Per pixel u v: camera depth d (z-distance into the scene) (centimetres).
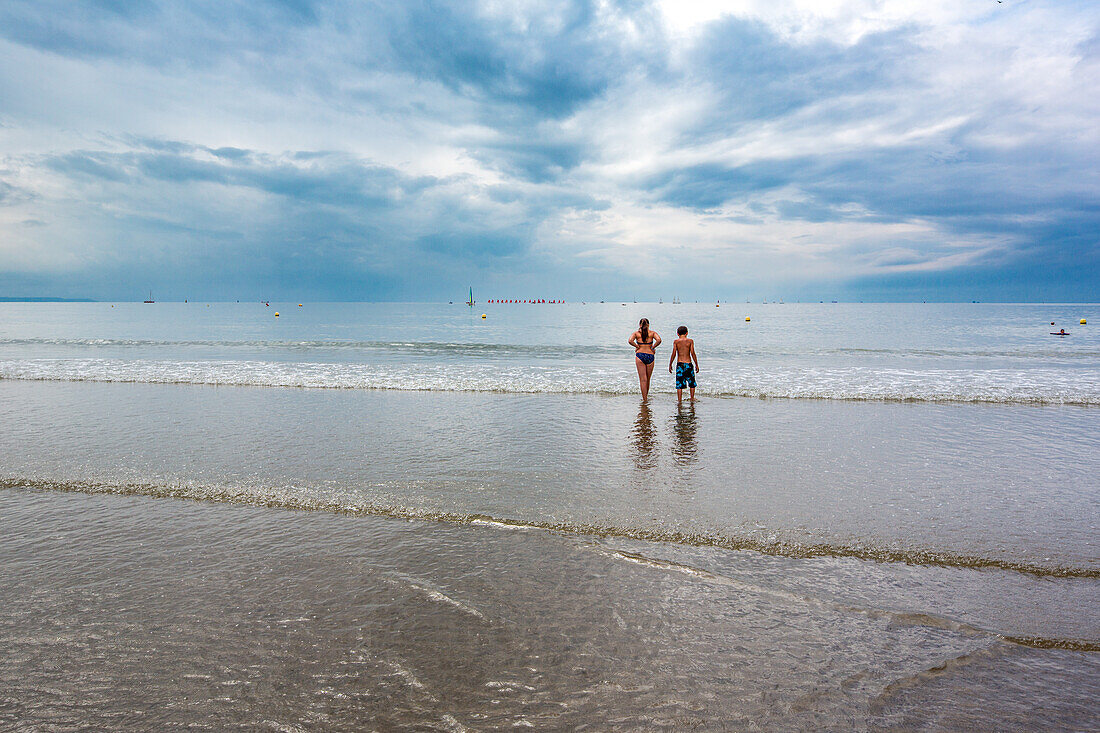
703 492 647
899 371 1766
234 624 371
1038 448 859
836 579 440
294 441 892
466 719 282
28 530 536
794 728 277
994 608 398
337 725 279
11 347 2788
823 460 789
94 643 349
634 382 1550
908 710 292
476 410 1173
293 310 12694
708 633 362
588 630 364
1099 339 3506
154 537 520
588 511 583
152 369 1777
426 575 442
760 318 7625
